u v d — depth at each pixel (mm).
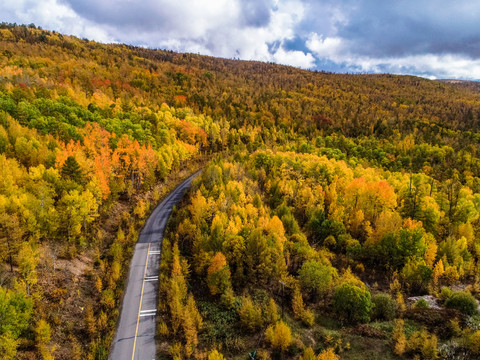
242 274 53469
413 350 37844
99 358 37719
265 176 97312
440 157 153625
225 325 44594
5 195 50688
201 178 87438
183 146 123500
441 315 44062
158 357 39000
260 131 186500
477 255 70000
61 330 40594
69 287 48094
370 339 40875
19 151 66562
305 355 35500
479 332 35938
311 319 45250
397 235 64312
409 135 188500
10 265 44219
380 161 152250
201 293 50938
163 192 94250
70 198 56375
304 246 62000
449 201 86375
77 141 80188
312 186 89438
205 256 53688
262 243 54844
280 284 53000
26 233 51031
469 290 53125
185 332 41250
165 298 49375
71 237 58312
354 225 75562
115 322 44312
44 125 83375
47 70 177875
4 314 33625
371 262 65125
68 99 114688
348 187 84375
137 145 92562
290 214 72562
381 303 47031
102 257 59938
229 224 59562
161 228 73000
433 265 62875
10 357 32656
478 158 149375
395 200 81500
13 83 122812
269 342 41375
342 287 47500
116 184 79562
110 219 73312
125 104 141000
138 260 59969
